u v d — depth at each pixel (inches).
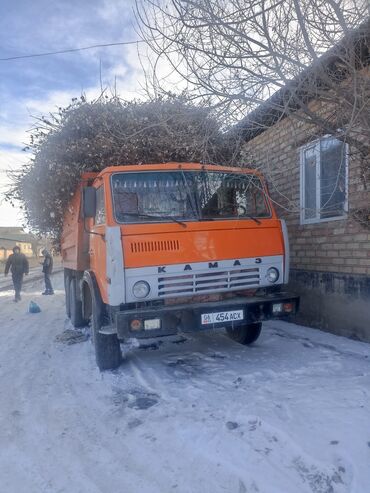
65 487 117.1
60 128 281.7
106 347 209.5
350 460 114.3
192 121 175.5
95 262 219.1
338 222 252.5
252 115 160.7
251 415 143.9
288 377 187.6
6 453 137.3
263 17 124.2
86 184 248.8
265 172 223.9
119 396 178.4
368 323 230.2
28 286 761.6
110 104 273.3
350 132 142.8
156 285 181.3
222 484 113.3
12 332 329.4
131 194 194.7
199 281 187.6
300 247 291.3
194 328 181.8
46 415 164.1
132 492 113.2
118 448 136.6
